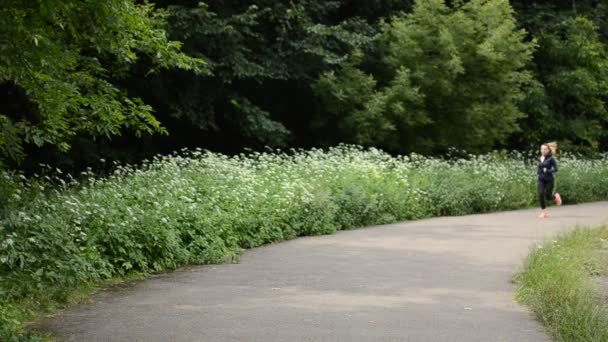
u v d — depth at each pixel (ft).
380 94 76.64
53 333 22.20
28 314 24.23
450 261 36.24
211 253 36.27
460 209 65.21
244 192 45.80
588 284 27.76
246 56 75.56
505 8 84.58
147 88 71.10
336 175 58.13
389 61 81.05
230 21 69.92
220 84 75.05
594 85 106.73
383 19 84.12
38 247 28.73
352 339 21.35
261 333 22.06
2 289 25.20
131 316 24.45
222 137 82.07
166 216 36.29
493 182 74.49
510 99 89.56
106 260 31.50
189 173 50.34
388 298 27.32
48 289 26.84
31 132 34.45
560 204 72.08
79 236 31.58
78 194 38.83
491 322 23.48
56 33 29.12
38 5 24.94
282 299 27.20
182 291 28.84
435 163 73.67
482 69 84.38
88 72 36.60
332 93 75.56
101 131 35.50
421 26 82.07
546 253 33.22
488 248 40.86
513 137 108.78
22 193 33.27
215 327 22.84
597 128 112.47
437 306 25.90
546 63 110.22
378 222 55.01
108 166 68.54
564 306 23.40
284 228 45.96
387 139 80.12
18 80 29.78
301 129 86.58
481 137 85.66
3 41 25.23
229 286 29.89
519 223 55.16
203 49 72.23
